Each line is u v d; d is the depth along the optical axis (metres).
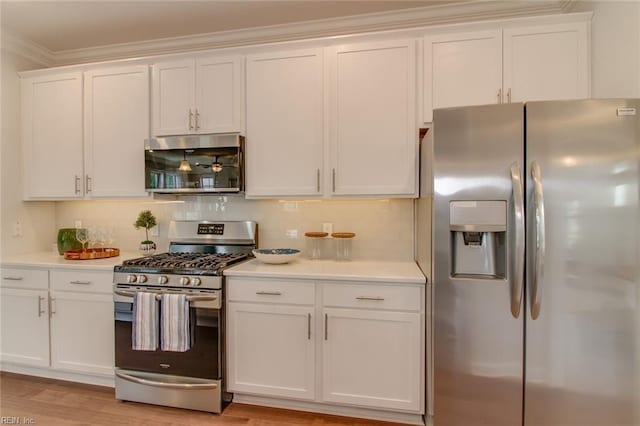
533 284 1.50
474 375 1.59
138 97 2.51
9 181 2.70
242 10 2.41
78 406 2.12
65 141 2.66
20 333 2.45
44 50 2.96
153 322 2.04
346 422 1.95
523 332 1.53
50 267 2.37
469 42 2.03
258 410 2.06
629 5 1.65
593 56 1.92
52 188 2.70
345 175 2.20
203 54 2.39
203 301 2.03
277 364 2.03
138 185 2.53
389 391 1.90
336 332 1.96
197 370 2.06
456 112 1.58
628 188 1.46
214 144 2.30
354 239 2.53
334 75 2.20
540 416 1.53
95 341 2.30
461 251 1.66
